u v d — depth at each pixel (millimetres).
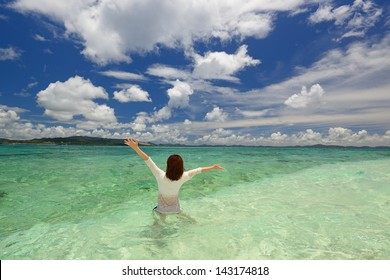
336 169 12898
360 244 3748
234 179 9578
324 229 4297
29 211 5426
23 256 3500
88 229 4383
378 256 3422
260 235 4047
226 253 3506
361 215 5035
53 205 5883
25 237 4086
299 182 8906
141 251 3576
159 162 16047
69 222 4758
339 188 7746
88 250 3637
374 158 23547
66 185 8156
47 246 3770
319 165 15406
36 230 4375
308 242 3811
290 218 4875
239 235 4055
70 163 15344
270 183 8719
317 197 6625
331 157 25062
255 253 3488
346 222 4641
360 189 7555
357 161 19125
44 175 10094
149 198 6531
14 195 6797
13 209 5562
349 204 5891
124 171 11484
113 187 7879
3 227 4520
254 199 6430
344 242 3803
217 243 3787
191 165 14406
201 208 5590
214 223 4594
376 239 3912
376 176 10086
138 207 5703
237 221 4703
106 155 25172
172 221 4648
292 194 6988
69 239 3998
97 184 8328
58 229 4406
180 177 4570
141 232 4207
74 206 5797
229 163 16344
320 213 5191
